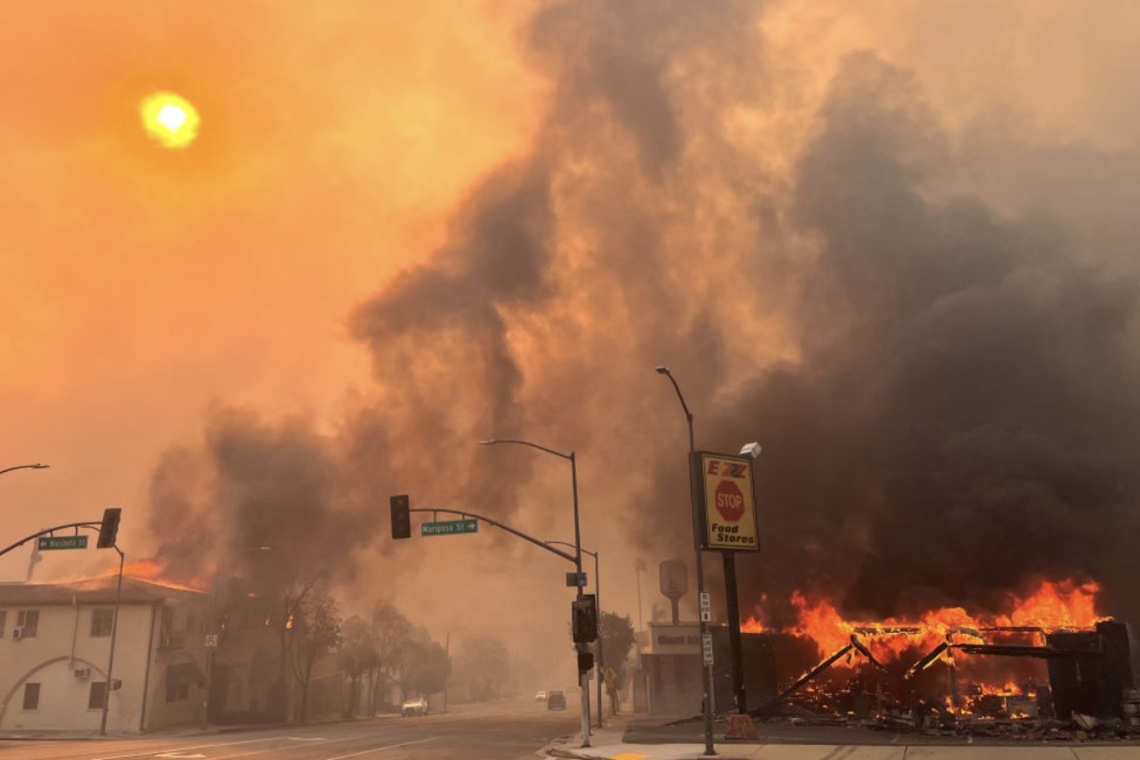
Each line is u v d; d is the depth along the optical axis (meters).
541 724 44.12
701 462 26.25
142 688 46.69
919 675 38.59
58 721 46.44
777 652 49.00
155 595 48.50
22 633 47.56
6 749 26.69
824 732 27.45
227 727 50.16
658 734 29.67
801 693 39.56
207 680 47.75
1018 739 23.53
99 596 47.75
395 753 23.98
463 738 31.25
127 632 47.69
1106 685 27.69
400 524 27.12
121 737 40.50
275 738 32.81
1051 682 28.88
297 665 64.44
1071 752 19.64
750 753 21.89
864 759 20.03
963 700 35.06
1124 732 23.97
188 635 52.62
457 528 26.91
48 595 48.28
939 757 19.73
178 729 47.72
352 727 45.12
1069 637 29.27
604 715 59.06
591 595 26.17
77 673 46.88
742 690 27.36
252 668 62.28
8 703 46.88
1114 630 28.16
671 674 59.62
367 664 71.00
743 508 27.22
